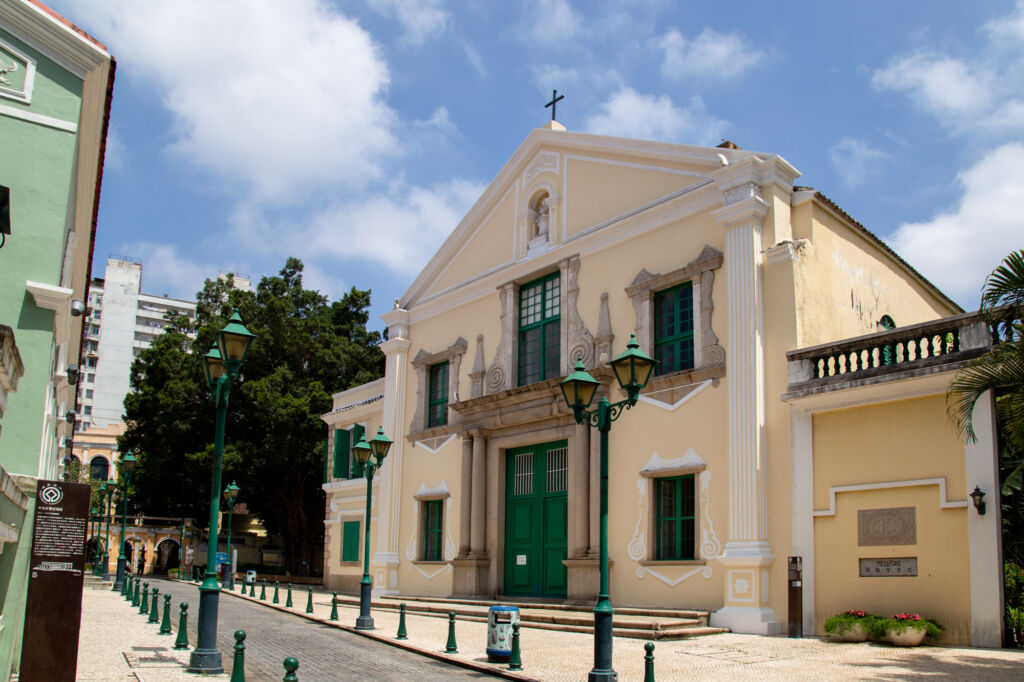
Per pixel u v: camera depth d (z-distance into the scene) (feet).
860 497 45.85
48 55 37.86
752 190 54.24
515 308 72.79
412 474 80.38
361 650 43.11
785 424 50.14
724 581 51.01
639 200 63.31
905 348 45.37
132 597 72.43
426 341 82.84
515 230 74.59
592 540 59.98
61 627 28.84
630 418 59.47
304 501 141.69
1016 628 41.24
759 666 36.01
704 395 54.85
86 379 321.52
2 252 35.42
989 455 41.09
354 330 163.73
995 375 36.17
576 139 69.36
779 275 52.44
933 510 42.83
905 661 36.42
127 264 333.42
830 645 42.22
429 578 75.31
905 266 64.49
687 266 57.21
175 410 131.34
